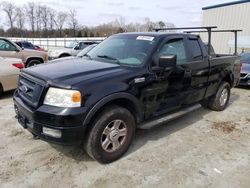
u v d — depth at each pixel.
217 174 3.18
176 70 4.01
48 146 3.70
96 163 3.32
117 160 3.41
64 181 2.93
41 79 3.05
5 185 2.80
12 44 8.89
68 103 2.82
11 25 74.44
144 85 3.51
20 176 2.98
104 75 3.17
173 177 3.08
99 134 3.11
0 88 6.06
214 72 5.09
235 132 4.56
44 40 47.34
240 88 8.84
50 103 2.87
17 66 6.31
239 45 17.72
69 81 2.91
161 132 4.41
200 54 4.71
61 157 3.42
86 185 2.88
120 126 3.38
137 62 3.63
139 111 3.54
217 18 19.47
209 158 3.56
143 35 4.13
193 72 4.42
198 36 4.84
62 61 3.97
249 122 5.11
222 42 19.16
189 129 4.61
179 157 3.56
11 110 5.23
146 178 3.04
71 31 72.94
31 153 3.49
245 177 3.13
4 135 4.01
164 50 3.88
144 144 3.91
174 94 4.10
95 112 2.96
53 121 2.80
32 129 3.01
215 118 5.29
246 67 8.66
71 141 2.89
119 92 3.18
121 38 4.32
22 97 3.31
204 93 4.97
